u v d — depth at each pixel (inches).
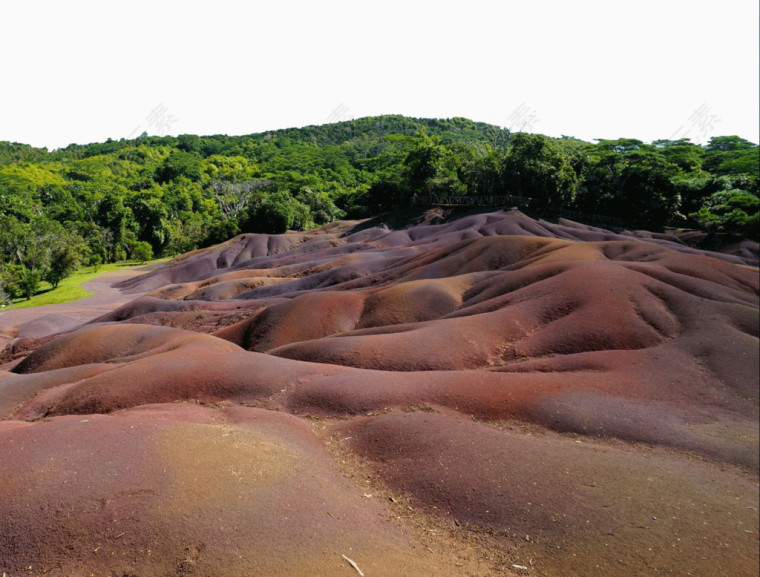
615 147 3117.6
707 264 1154.0
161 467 341.4
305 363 739.4
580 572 303.3
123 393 624.1
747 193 2628.0
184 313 1503.4
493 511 360.5
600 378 653.9
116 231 3727.9
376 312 1120.2
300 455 428.8
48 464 337.1
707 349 733.9
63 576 252.7
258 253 2965.1
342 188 4822.8
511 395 593.3
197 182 5428.2
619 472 411.8
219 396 631.8
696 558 316.2
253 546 276.4
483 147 5221.5
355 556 281.7
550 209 2829.7
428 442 463.2
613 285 948.0
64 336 1070.4
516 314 915.4
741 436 526.9
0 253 2691.9
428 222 2938.0
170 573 255.6
